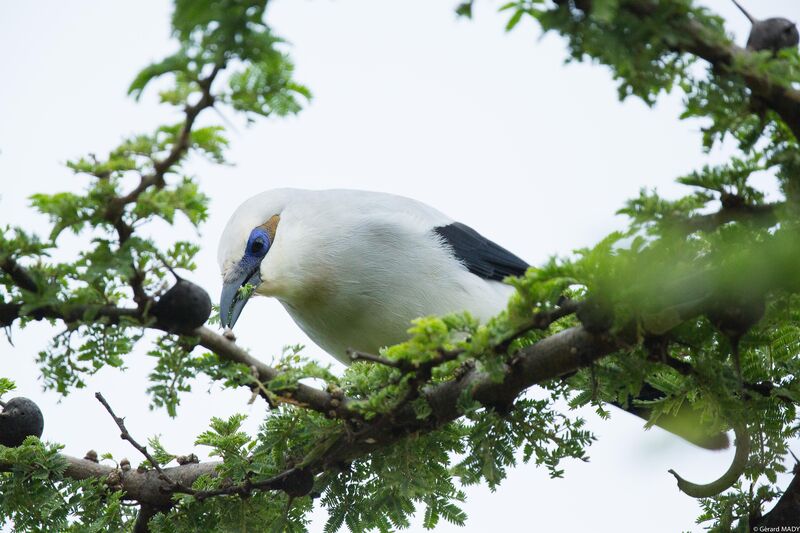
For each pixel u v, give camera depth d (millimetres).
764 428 7645
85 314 6492
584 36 5711
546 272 6141
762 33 6105
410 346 6504
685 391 7355
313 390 7383
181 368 6820
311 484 7996
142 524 8547
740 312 6133
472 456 8055
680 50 5793
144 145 5715
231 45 5285
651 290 6109
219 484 8281
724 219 6039
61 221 6074
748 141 6078
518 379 7320
